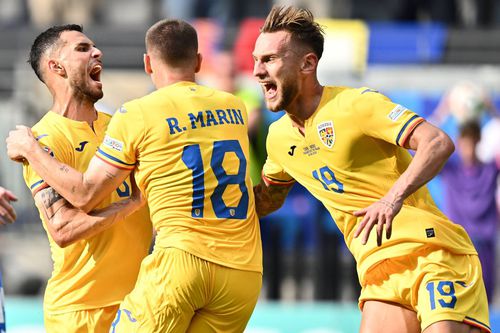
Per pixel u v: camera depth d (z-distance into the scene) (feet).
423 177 53.78
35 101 123.65
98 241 58.85
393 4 132.26
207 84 112.98
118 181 55.42
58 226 56.08
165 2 137.28
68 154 58.75
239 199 56.08
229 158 55.83
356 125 56.59
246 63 116.06
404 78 118.73
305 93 57.52
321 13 133.59
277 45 56.65
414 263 58.03
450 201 106.22
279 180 63.26
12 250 117.70
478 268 58.75
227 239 55.31
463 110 111.24
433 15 131.54
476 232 105.70
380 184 57.93
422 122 55.11
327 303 105.50
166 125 54.90
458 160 106.63
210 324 55.88
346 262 109.19
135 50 128.16
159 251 54.90
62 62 59.16
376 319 59.00
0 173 119.14
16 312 92.79
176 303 54.34
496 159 107.96
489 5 132.36
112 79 127.75
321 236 106.83
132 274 59.98
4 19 143.43
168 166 54.85
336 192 58.85
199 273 54.24
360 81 118.21
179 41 56.70
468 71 120.16
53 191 56.65
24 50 126.82
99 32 128.88
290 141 59.41
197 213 54.85
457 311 56.39
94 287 59.06
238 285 55.42
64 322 59.26
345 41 119.34
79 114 60.03
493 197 106.11
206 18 131.85
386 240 58.18
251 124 101.19
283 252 108.78
